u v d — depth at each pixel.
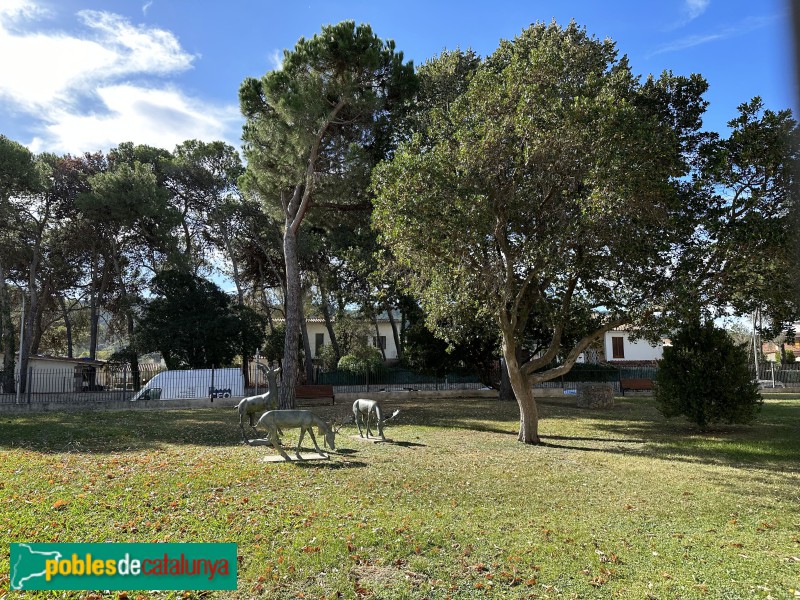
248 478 8.11
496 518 6.46
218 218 30.89
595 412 19.84
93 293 33.19
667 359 15.37
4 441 11.99
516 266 12.64
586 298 13.12
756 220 10.25
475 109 11.87
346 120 20.22
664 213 10.91
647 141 10.16
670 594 4.47
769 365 34.94
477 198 10.38
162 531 5.70
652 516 6.65
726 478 8.87
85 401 21.31
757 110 10.77
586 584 4.65
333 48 18.80
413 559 5.10
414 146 12.25
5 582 4.48
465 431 14.91
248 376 29.42
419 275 14.05
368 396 26.67
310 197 21.14
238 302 33.56
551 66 11.17
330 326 36.78
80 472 8.38
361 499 7.09
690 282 10.97
